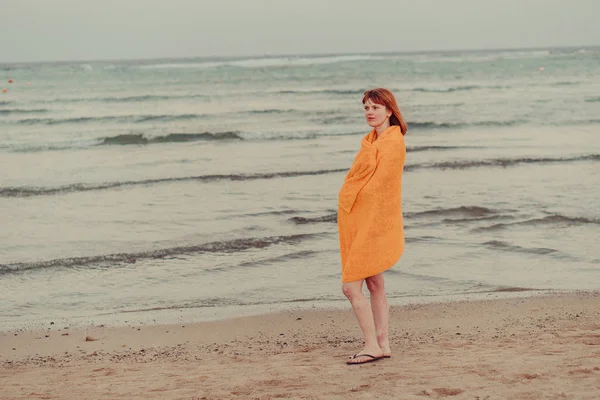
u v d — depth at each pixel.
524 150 17.69
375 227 3.81
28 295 7.03
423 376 3.70
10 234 9.56
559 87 41.12
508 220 9.95
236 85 47.28
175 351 5.19
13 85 47.69
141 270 7.90
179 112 29.61
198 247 8.79
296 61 88.19
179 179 13.94
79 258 8.29
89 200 11.90
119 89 43.47
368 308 4.09
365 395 3.38
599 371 3.61
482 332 5.32
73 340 5.60
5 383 4.26
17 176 14.61
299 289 7.12
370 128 23.58
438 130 22.98
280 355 4.77
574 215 10.15
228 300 6.79
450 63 78.56
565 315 5.80
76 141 20.62
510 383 3.46
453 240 8.92
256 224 9.99
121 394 3.76
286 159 16.86
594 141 19.16
